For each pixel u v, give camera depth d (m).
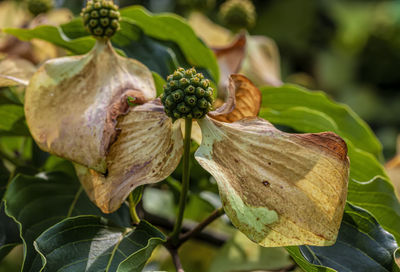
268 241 0.27
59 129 0.29
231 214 0.27
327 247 0.29
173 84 0.28
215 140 0.28
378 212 0.32
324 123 0.33
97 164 0.29
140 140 0.29
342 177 0.28
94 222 0.29
